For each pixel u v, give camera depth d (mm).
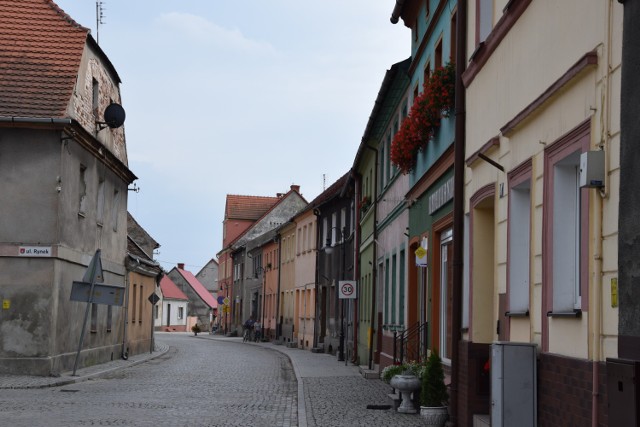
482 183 12664
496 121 11891
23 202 24953
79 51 26922
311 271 53344
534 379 9375
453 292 14031
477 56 12898
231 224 104250
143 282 40250
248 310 83000
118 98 32469
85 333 28719
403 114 24891
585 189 7973
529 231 10820
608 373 6789
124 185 34531
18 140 25109
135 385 22656
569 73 8227
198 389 21625
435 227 17844
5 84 25656
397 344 23734
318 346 49812
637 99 6609
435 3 19000
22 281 24719
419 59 21609
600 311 7457
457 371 13758
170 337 80375
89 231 28797
